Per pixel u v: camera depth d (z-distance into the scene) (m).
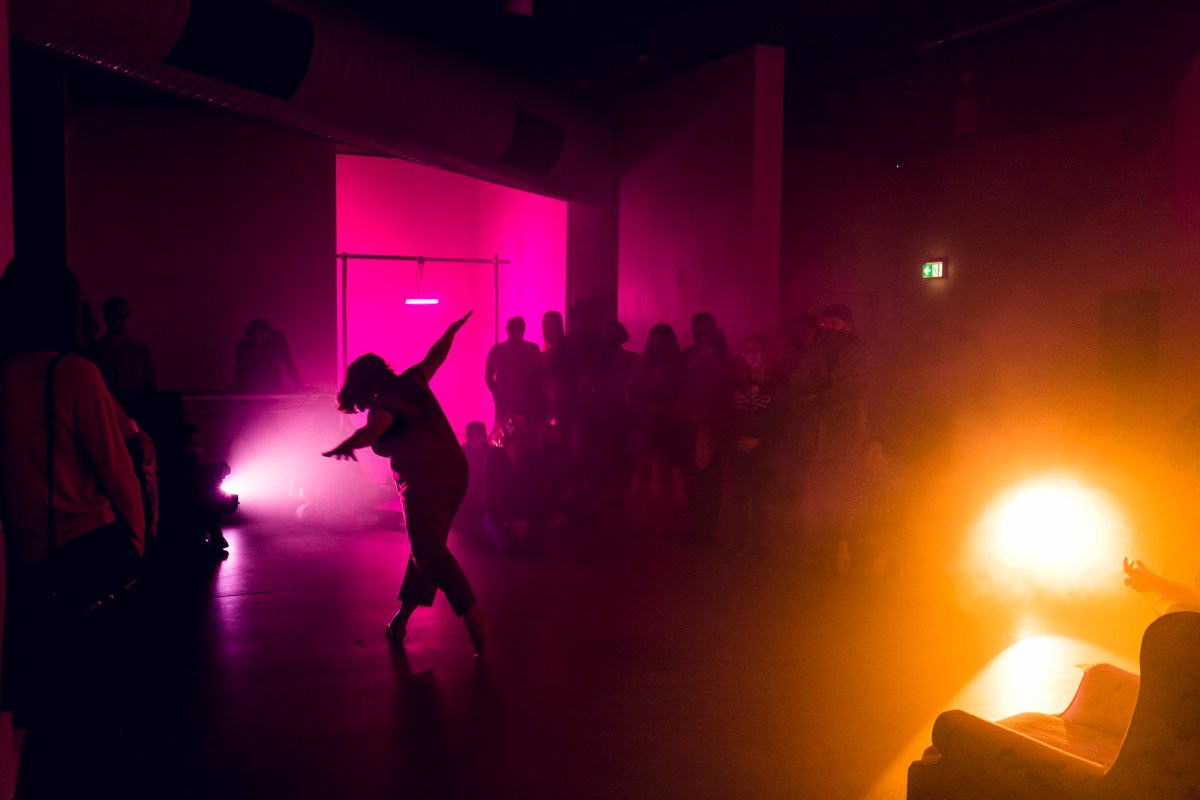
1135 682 2.76
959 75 8.93
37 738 3.67
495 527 6.73
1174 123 9.40
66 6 4.91
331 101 6.90
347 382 4.66
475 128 8.37
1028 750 2.30
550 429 7.75
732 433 6.68
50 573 2.73
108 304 7.57
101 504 2.85
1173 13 7.55
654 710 4.02
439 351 4.83
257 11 5.95
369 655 4.66
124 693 4.17
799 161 12.70
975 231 12.15
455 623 5.18
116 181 9.52
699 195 9.35
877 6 7.58
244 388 9.05
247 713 3.96
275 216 10.05
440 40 9.07
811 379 6.44
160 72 5.72
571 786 3.35
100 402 2.75
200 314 9.85
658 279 10.07
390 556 6.68
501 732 3.79
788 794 3.30
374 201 13.70
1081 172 10.73
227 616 5.27
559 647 4.80
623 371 8.50
